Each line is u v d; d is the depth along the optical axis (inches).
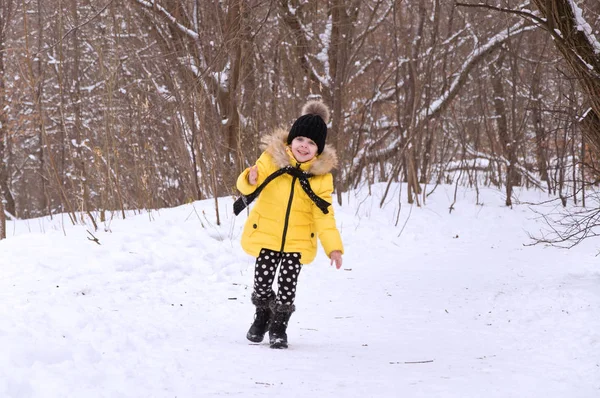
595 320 205.2
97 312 199.3
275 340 177.3
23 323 163.5
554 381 144.0
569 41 244.7
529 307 235.6
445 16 641.6
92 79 710.5
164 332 185.9
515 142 531.8
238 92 470.3
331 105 554.6
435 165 655.1
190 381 134.3
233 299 254.2
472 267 338.3
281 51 555.2
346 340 194.5
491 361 166.7
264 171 183.3
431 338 198.1
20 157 962.7
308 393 130.0
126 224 349.7
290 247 182.2
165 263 291.6
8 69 668.1
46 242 300.8
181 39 466.0
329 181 183.0
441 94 583.2
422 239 419.5
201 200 414.9
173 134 462.3
